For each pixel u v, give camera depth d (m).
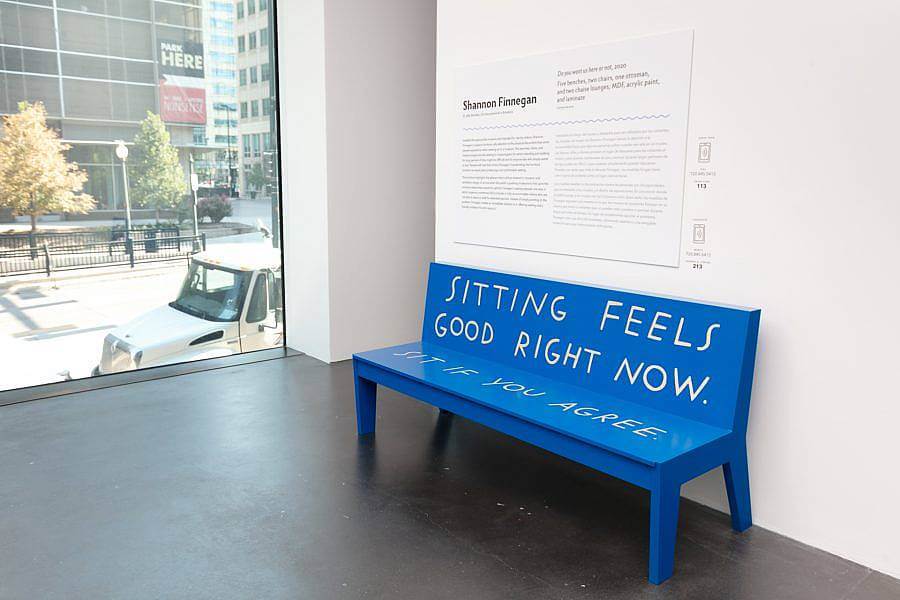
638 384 2.98
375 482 3.21
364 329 5.20
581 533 2.78
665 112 2.99
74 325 4.53
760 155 2.72
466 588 2.41
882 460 2.52
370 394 3.76
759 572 2.52
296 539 2.72
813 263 2.62
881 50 2.39
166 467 3.34
